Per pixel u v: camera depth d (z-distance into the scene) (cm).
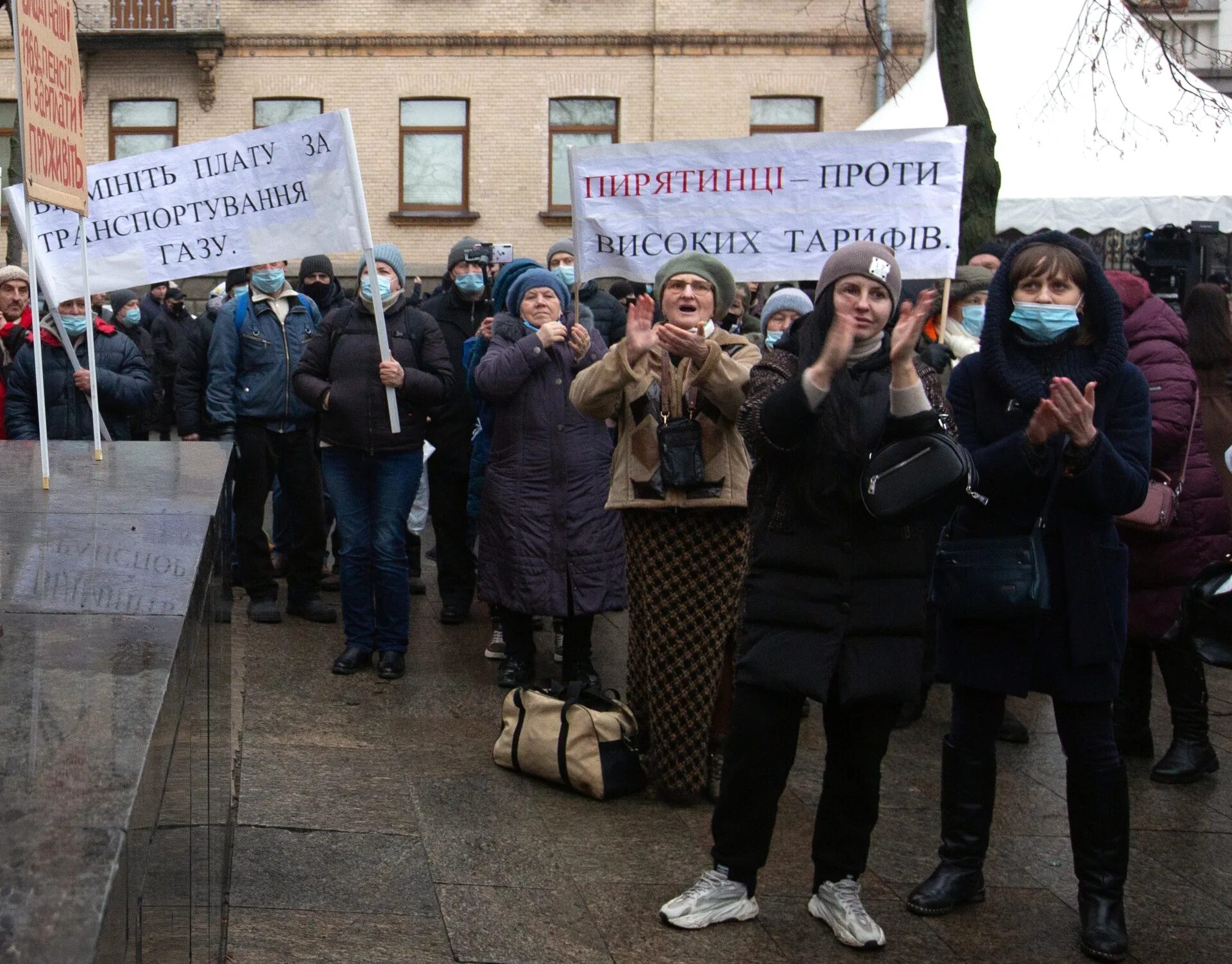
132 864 141
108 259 612
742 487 455
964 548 375
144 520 309
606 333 899
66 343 614
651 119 2372
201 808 253
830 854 376
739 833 377
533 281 607
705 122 2367
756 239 560
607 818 460
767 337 693
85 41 2327
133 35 2328
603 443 595
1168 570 510
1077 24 1087
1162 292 1080
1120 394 378
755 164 556
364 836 435
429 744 534
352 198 612
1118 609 375
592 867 416
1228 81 1792
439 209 2398
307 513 733
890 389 349
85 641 204
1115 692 375
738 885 380
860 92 2347
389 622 629
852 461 349
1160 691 652
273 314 726
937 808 481
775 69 2350
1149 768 532
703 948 364
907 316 343
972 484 351
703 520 461
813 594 358
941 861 411
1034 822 471
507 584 591
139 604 227
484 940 363
